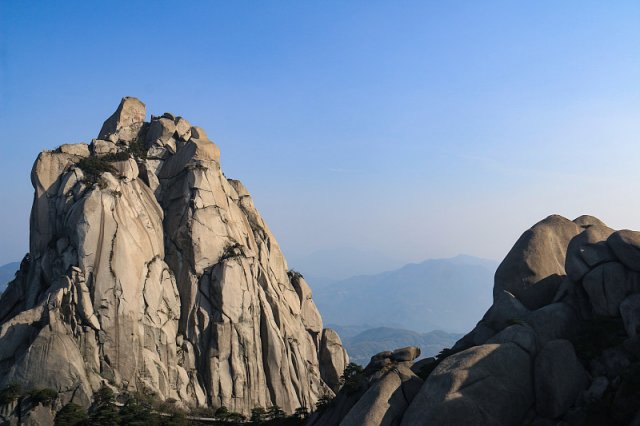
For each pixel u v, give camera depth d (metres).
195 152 162.50
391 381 90.25
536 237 106.44
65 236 137.00
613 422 79.94
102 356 127.00
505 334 90.56
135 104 172.00
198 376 140.00
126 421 110.88
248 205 175.50
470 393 83.25
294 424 118.06
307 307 177.00
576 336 91.94
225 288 146.25
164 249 151.12
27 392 116.00
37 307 126.12
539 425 84.06
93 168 146.88
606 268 93.50
